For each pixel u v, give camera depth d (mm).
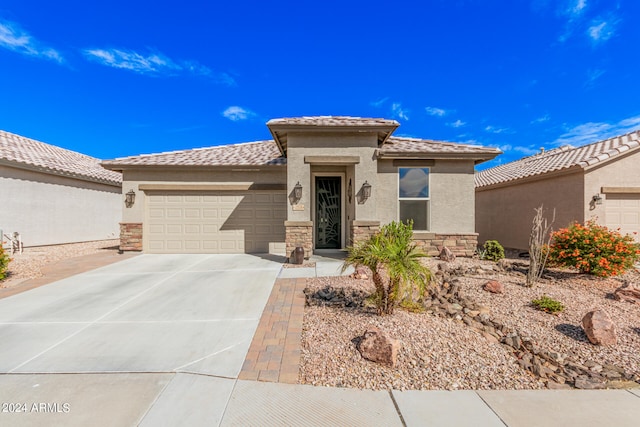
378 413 3195
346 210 13000
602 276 8117
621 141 13391
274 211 13641
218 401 3367
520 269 9266
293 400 3393
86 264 10930
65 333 5102
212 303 6605
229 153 15438
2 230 13516
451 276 8312
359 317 5488
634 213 12266
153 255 12992
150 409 3225
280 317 5730
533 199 14492
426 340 4672
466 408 3289
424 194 12234
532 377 3912
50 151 19406
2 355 4344
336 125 10703
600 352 4531
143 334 5066
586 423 3064
